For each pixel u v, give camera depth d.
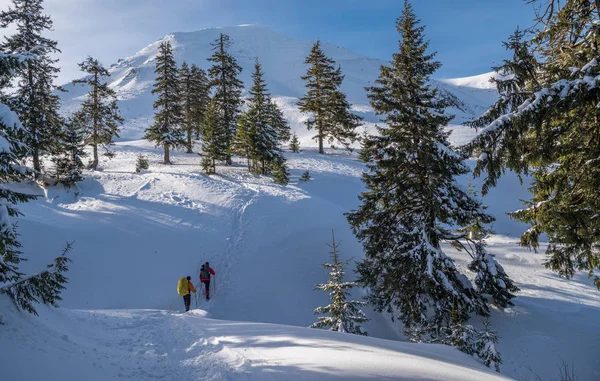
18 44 26.58
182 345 7.64
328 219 24.19
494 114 6.92
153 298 16.70
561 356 12.88
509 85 6.73
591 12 6.96
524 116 6.19
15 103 26.09
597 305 16.88
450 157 13.05
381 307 16.00
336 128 43.12
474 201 13.52
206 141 34.06
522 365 12.62
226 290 16.89
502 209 31.84
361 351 6.28
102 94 36.62
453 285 13.75
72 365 5.72
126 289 17.23
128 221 23.09
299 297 16.58
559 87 6.11
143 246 20.55
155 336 8.73
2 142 6.72
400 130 14.22
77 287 16.95
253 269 18.33
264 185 30.53
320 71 42.72
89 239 20.80
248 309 15.60
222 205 25.64
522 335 14.16
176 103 44.28
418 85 13.97
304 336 7.52
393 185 14.34
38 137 27.27
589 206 7.73
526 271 21.27
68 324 8.70
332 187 31.98
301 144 63.12
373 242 14.76
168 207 25.20
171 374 5.80
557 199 8.19
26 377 4.91
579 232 8.09
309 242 20.91
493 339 10.47
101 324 9.91
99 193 27.78
